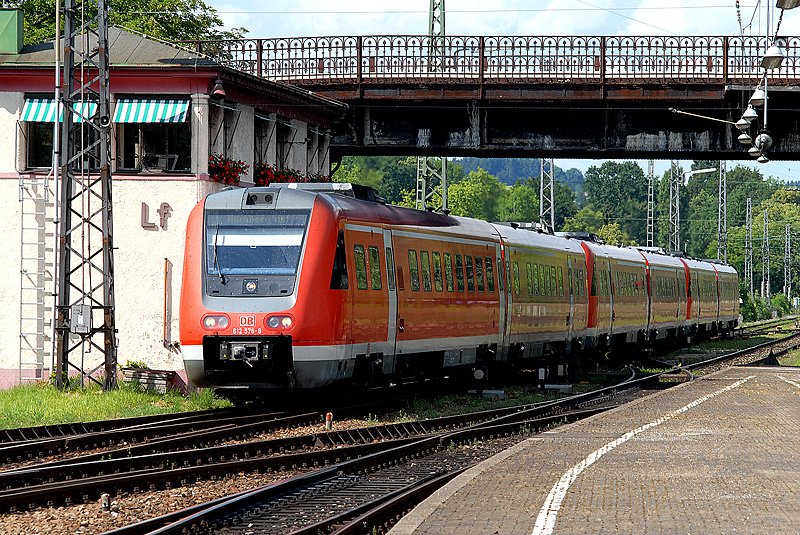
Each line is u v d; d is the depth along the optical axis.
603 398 42.50
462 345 40.84
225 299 31.39
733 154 55.06
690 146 54.09
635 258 68.06
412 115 54.06
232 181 39.69
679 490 18.44
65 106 36.12
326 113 49.03
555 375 51.84
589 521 15.84
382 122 54.09
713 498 17.64
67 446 25.91
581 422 30.00
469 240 41.88
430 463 25.34
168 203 38.91
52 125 40.00
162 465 23.14
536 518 16.11
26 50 42.12
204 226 32.41
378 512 18.17
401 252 36.38
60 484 19.53
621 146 54.16
